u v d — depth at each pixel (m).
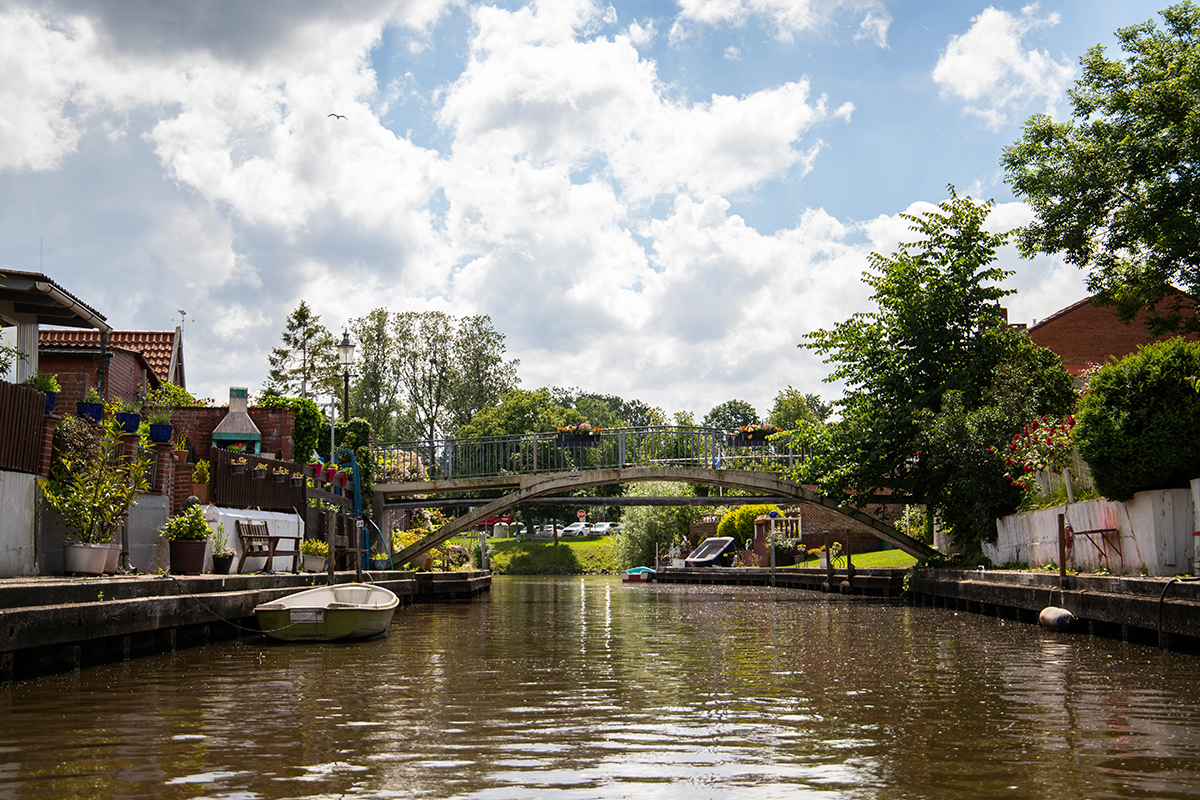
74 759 6.11
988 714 7.92
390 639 15.33
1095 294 26.09
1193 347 14.21
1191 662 11.49
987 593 20.27
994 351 26.47
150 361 28.48
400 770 5.87
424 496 38.44
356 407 58.88
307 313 45.44
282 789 5.41
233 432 22.28
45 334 21.52
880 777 5.72
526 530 88.69
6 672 8.89
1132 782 5.59
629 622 19.75
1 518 11.62
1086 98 25.42
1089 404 15.34
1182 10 24.42
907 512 36.84
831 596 32.38
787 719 7.70
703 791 5.41
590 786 5.51
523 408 63.03
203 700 8.52
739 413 110.75
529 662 11.95
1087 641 14.27
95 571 12.44
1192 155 22.31
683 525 62.22
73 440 13.18
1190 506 14.27
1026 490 22.06
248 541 17.34
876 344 27.75
